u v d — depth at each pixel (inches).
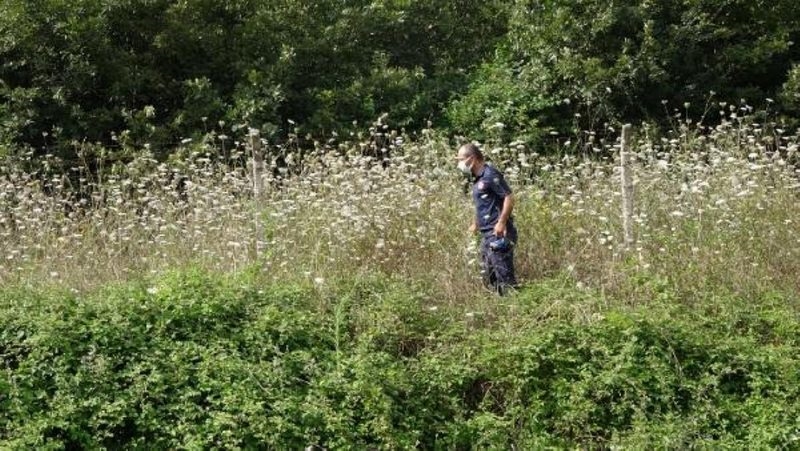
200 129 546.0
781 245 345.4
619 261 341.7
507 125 561.3
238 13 609.6
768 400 266.8
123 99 552.4
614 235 358.0
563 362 277.1
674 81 599.2
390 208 371.2
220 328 280.7
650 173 406.3
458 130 573.0
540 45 585.6
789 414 261.0
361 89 585.0
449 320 304.7
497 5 717.3
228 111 543.5
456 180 413.7
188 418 256.1
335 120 568.4
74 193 484.4
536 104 571.2
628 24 585.3
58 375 258.2
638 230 354.9
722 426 261.4
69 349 265.1
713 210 358.9
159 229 391.2
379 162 438.6
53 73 541.3
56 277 347.9
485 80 612.1
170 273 309.9
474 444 262.8
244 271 320.8
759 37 608.1
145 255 376.2
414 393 270.7
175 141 543.8
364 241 360.2
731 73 608.7
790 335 292.8
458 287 332.5
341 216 366.3
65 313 280.8
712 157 423.2
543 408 269.4
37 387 257.1
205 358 268.5
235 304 289.6
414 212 374.9
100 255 374.9
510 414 270.1
